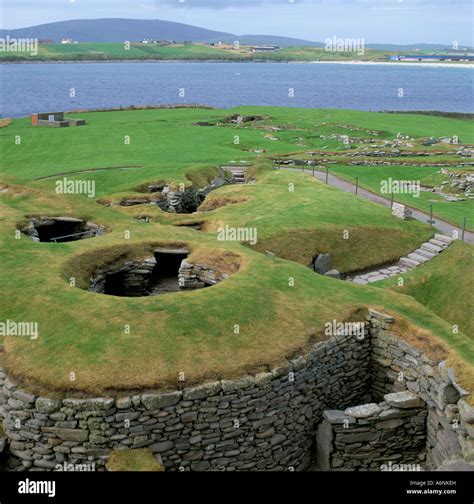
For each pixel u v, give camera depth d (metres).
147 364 18.81
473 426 18.00
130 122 98.38
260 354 19.94
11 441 18.58
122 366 18.67
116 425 17.62
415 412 20.94
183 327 20.75
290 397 20.11
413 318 23.83
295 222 35.97
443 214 41.97
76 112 117.44
